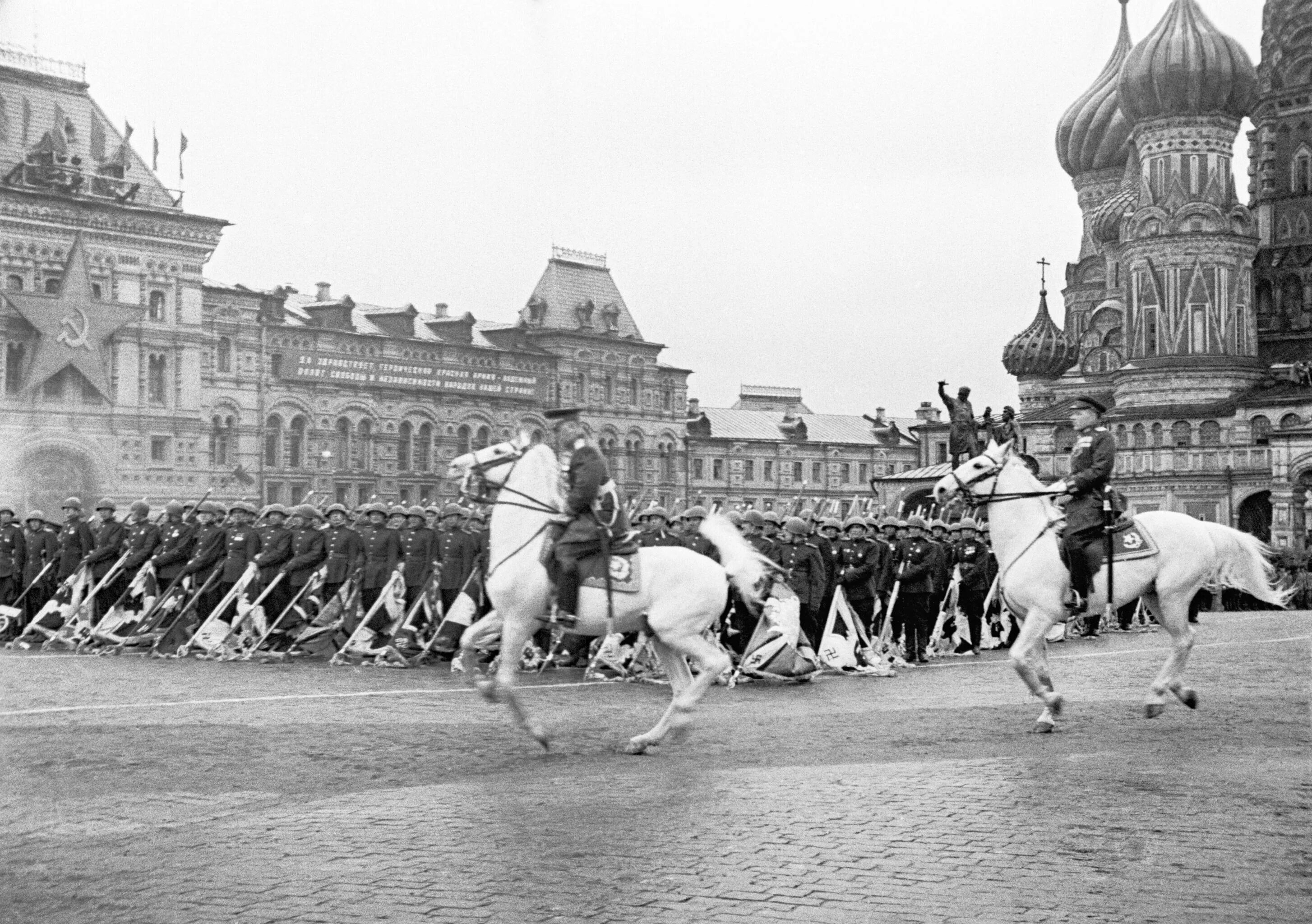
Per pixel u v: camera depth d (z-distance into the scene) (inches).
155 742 604.4
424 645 998.4
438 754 573.3
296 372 3110.2
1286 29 3604.8
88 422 2746.1
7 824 445.1
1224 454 3100.4
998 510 679.1
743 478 4293.8
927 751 581.3
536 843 406.0
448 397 3420.3
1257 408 3061.0
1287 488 2913.4
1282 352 3523.6
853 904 343.3
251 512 1067.3
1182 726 655.8
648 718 694.5
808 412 4963.1
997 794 475.2
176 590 1073.5
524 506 590.6
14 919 342.6
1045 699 652.7
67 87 2733.8
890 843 403.2
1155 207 3282.5
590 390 3757.4
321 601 1037.8
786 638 874.8
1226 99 3262.8
